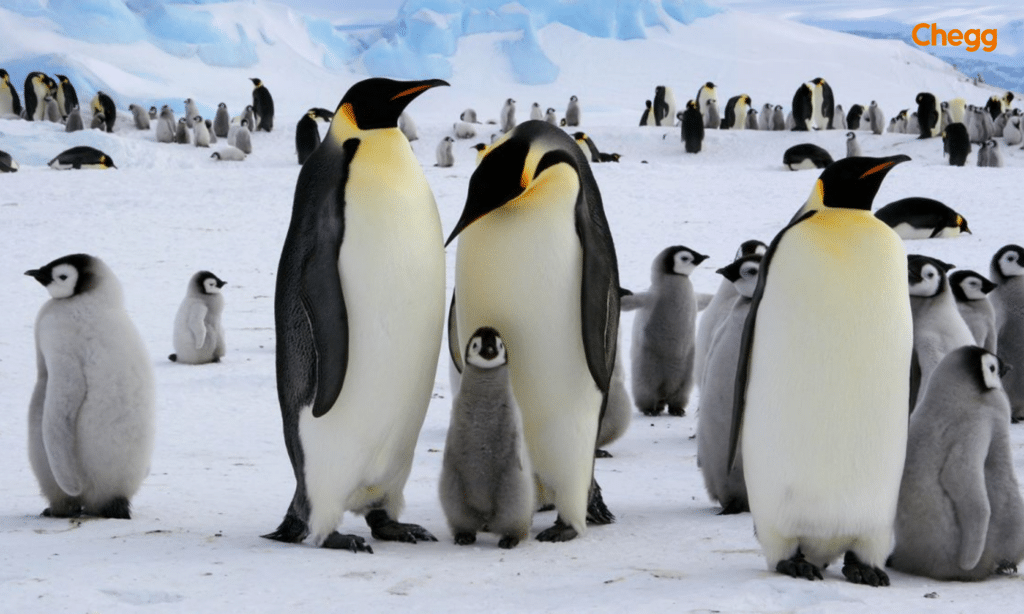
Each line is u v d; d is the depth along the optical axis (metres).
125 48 84.00
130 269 17.92
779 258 4.34
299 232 4.95
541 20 99.69
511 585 4.18
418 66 91.81
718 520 5.78
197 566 4.43
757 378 4.39
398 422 5.05
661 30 101.31
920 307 7.09
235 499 6.27
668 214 22.22
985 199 22.97
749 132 42.72
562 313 5.12
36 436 5.64
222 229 21.31
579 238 5.11
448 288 15.31
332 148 4.98
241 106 77.56
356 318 4.85
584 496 5.34
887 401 4.26
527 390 5.19
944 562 4.46
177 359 12.13
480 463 4.96
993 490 4.44
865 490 4.31
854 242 4.25
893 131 48.97
